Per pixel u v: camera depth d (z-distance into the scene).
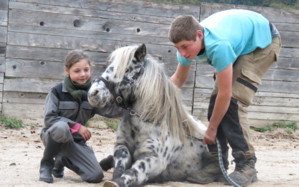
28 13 14.23
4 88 14.21
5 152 9.71
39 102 14.48
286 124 16.05
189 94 15.52
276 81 15.94
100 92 6.14
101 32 14.76
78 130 6.47
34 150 10.19
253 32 6.82
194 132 6.86
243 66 6.77
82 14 14.59
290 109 16.08
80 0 14.53
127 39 14.97
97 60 14.78
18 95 14.34
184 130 6.75
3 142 11.20
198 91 15.55
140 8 14.99
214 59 6.28
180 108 6.70
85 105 6.65
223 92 6.34
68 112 6.59
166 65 15.27
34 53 14.34
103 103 6.20
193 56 6.31
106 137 12.94
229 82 6.31
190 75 15.47
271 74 15.88
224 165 6.98
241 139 6.75
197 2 20.08
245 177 6.80
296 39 15.96
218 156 6.70
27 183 6.40
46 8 14.32
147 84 6.31
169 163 6.62
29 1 14.21
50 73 14.46
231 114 6.71
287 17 15.84
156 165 6.30
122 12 14.87
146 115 6.32
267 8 15.77
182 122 6.71
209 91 15.61
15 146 10.69
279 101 16.00
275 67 15.90
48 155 6.52
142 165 6.16
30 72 14.35
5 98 14.26
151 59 6.53
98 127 14.32
